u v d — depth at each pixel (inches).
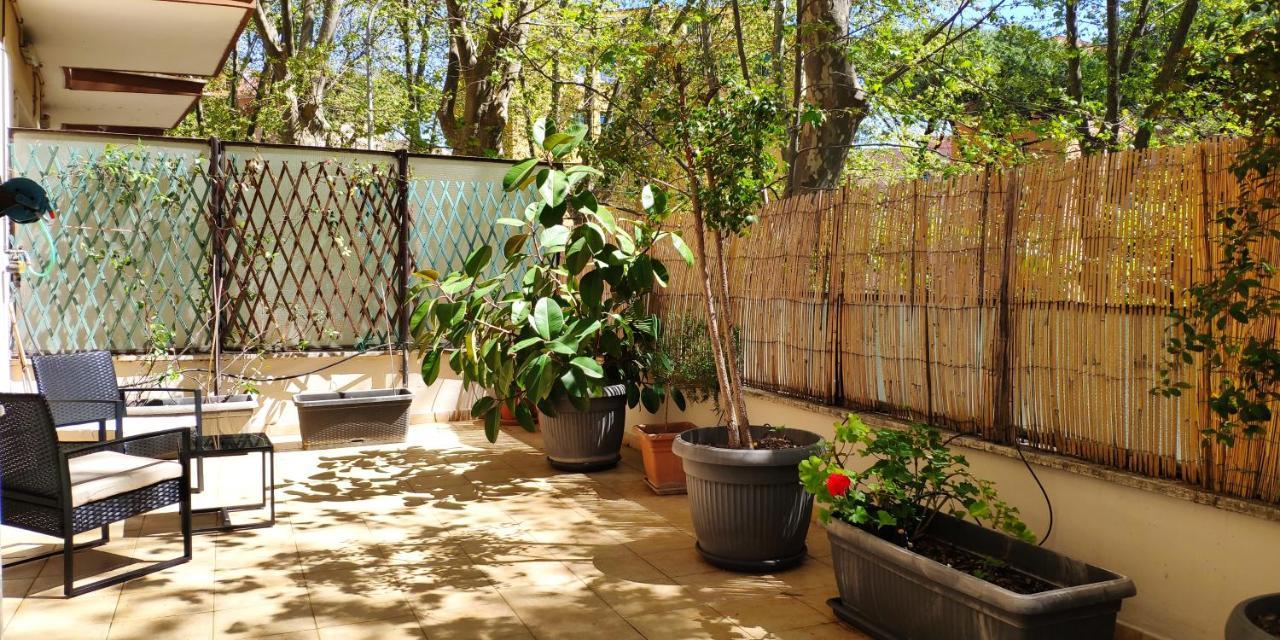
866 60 337.7
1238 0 266.7
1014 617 101.2
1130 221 121.8
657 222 185.3
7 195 133.0
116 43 275.9
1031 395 137.7
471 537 178.9
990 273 145.1
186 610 139.4
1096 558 127.0
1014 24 404.2
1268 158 98.0
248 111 615.2
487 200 299.9
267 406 279.4
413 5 502.9
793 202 200.4
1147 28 374.6
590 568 159.9
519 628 133.3
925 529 133.0
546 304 193.6
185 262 270.2
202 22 253.4
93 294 261.6
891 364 168.2
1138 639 120.3
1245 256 100.8
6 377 221.3
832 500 131.6
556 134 163.3
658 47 188.4
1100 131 302.7
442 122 484.4
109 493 148.6
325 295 286.8
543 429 240.2
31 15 246.2
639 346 244.1
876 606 125.6
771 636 130.3
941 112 325.4
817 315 190.1
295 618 136.6
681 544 173.8
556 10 425.1
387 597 145.7
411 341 292.7
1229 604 109.3
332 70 544.1
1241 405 100.1
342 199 285.7
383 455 255.6
